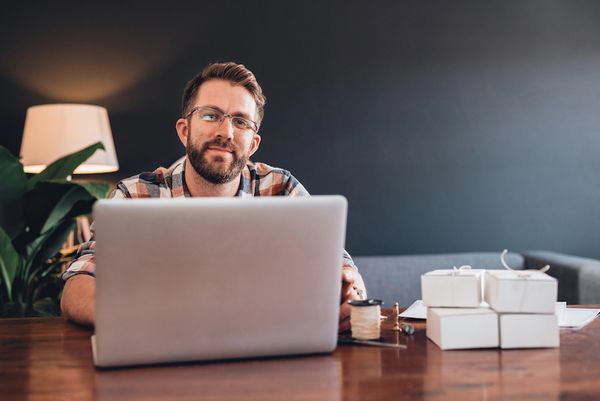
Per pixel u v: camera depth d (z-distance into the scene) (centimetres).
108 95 378
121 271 102
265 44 386
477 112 396
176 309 105
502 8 398
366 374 102
